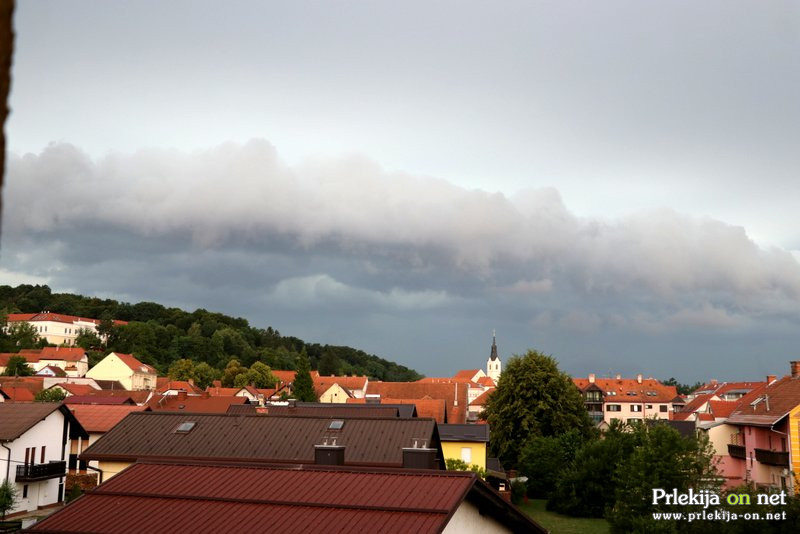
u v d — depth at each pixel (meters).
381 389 130.88
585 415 80.38
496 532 26.59
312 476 24.92
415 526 20.70
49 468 53.66
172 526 21.42
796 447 52.53
